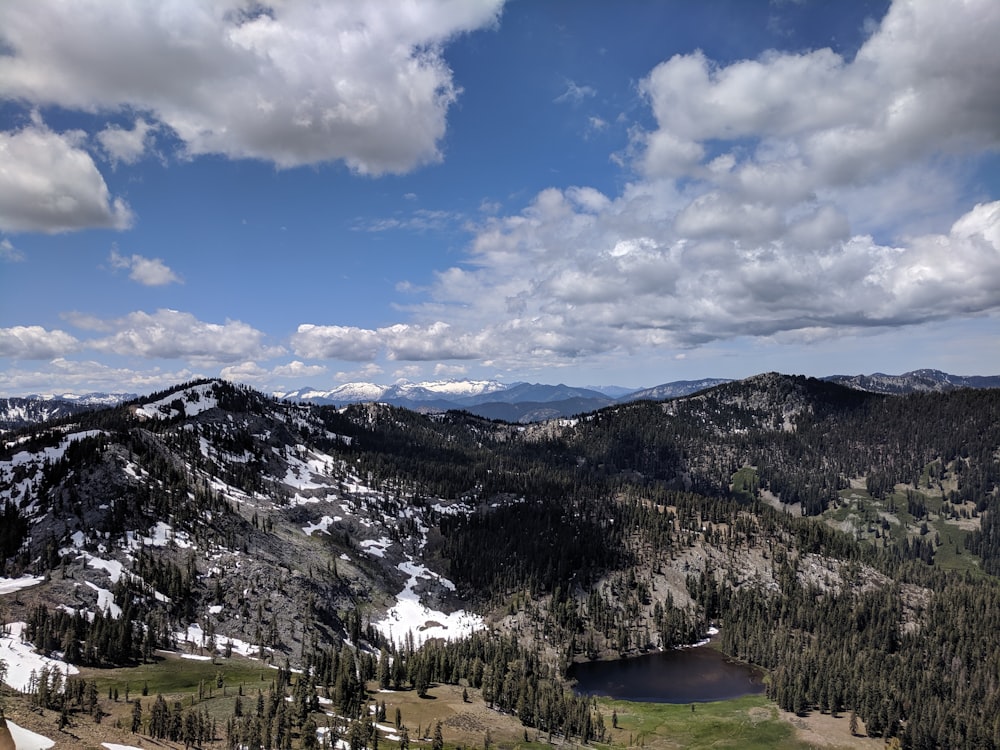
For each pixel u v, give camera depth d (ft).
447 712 507.30
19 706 291.99
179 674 468.34
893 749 535.19
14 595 503.20
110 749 258.98
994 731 556.10
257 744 335.26
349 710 453.17
